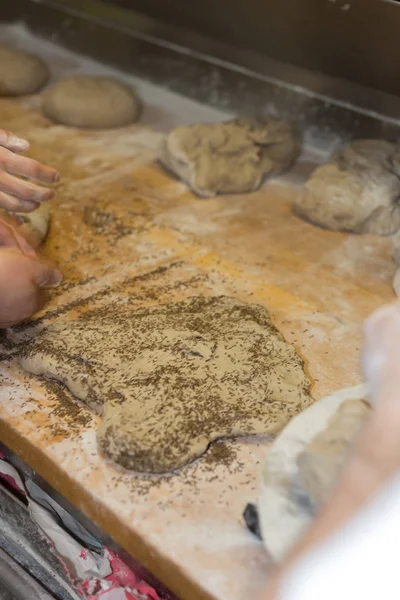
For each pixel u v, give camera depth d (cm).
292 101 211
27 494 123
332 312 143
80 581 111
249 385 116
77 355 122
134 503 99
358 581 54
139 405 111
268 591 58
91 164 203
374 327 83
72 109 221
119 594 107
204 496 100
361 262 161
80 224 173
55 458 106
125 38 248
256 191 192
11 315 128
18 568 118
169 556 91
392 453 59
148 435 105
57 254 161
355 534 56
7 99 241
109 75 255
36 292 133
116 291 147
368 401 103
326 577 55
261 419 109
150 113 233
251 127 204
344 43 180
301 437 101
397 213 172
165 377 117
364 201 171
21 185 132
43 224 167
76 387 117
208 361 121
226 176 189
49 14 269
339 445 91
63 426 112
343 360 129
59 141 215
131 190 191
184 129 202
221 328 130
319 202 174
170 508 98
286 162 200
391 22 160
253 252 164
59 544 113
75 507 107
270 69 212
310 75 201
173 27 229
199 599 88
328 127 206
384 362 74
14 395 119
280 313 142
